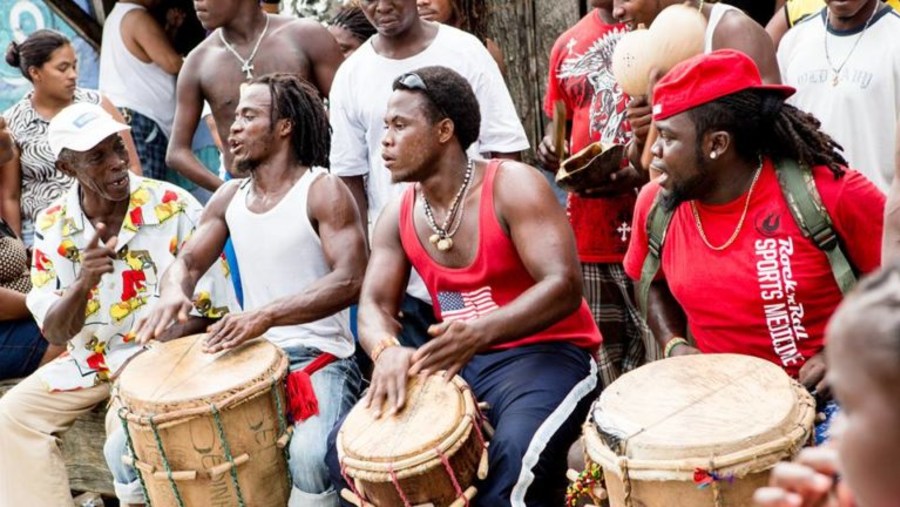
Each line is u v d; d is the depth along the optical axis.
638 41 4.16
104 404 5.38
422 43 4.96
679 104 3.33
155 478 4.06
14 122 6.59
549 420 3.67
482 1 6.16
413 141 3.86
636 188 4.70
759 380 3.20
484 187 3.86
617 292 4.97
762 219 3.36
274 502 4.13
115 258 4.96
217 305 4.91
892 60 4.34
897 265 1.25
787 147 3.31
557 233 3.76
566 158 5.15
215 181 5.78
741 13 4.23
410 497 3.47
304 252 4.46
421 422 3.55
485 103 5.00
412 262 4.07
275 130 4.45
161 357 4.29
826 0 4.41
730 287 3.44
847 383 1.23
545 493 3.65
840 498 1.45
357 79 5.02
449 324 3.60
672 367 3.37
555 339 3.95
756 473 2.91
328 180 4.43
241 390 3.97
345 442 3.57
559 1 6.43
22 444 5.12
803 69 4.54
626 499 3.02
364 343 3.91
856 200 3.25
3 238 5.85
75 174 4.86
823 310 3.39
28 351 5.62
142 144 7.10
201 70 5.71
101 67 7.22
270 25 5.66
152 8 7.17
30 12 7.92
